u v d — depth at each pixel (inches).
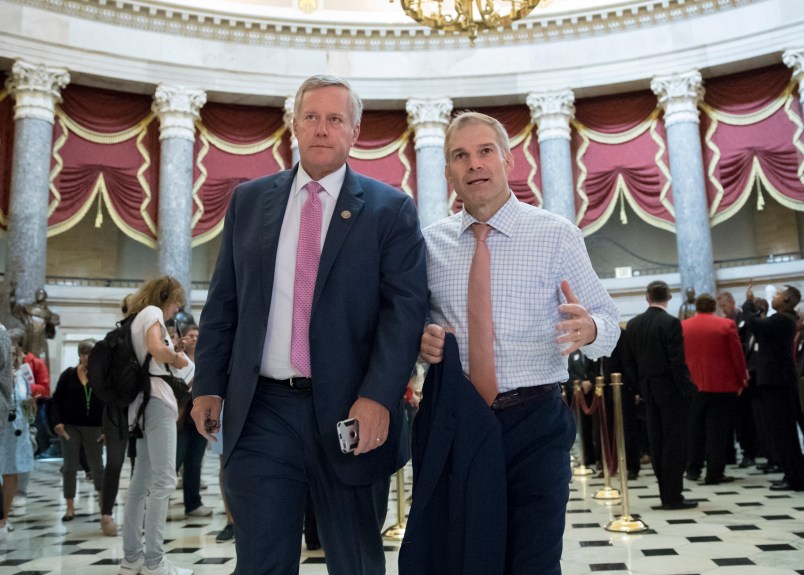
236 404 76.5
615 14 565.3
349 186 82.0
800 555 144.9
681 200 541.0
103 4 530.9
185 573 141.6
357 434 70.3
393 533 178.9
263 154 589.3
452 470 71.7
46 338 463.2
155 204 558.9
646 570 136.8
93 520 214.5
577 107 598.9
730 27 543.2
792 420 225.9
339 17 587.8
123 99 561.3
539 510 72.6
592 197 583.2
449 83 585.3
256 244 81.4
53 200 524.7
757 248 620.7
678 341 197.2
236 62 566.9
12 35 500.1
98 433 220.7
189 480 215.8
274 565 71.9
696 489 236.7
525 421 76.0
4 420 145.9
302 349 77.5
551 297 80.4
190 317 357.1
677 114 551.5
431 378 75.2
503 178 81.0
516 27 578.2
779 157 535.2
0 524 190.2
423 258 80.5
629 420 266.5
